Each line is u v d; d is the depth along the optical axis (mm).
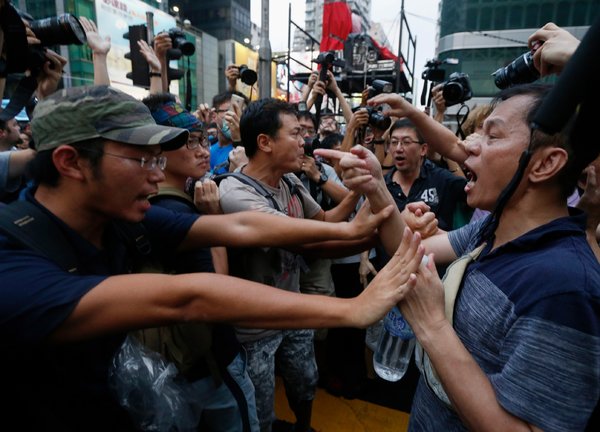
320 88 3275
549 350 619
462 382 710
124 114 779
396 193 2447
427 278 794
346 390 2352
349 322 797
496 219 789
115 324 687
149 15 2705
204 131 1448
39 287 653
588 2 14055
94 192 789
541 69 1089
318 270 2184
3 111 1161
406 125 2328
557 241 708
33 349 673
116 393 932
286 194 1725
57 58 1516
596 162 922
